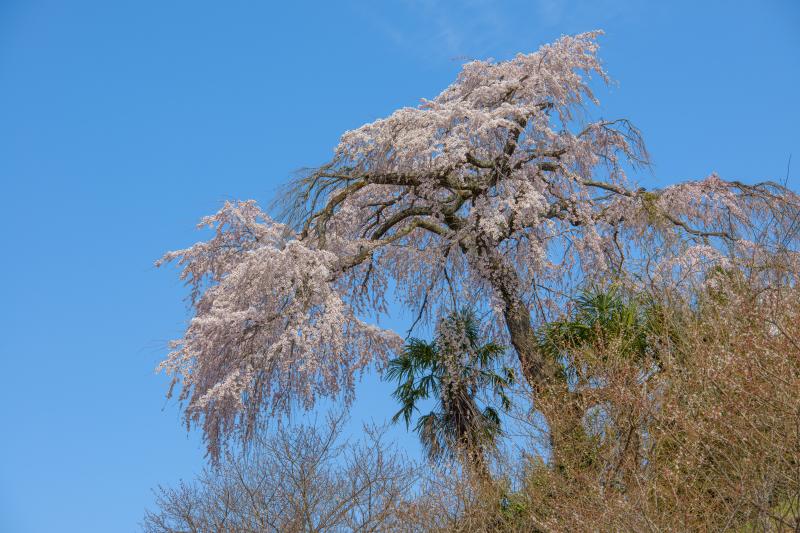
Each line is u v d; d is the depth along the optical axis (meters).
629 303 10.91
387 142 11.61
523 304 11.92
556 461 9.27
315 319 10.89
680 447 7.53
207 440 10.88
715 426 7.50
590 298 11.48
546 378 10.65
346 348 11.80
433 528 10.06
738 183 12.24
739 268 10.53
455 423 11.22
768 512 6.10
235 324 10.89
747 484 6.72
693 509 7.20
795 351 7.61
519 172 11.85
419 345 11.91
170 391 10.92
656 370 9.58
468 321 11.94
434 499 10.42
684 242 11.86
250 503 11.67
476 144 11.72
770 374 7.36
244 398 10.77
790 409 6.94
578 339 10.80
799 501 6.21
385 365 12.07
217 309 11.13
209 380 10.92
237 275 11.18
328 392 11.53
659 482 7.83
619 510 7.56
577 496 8.41
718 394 8.01
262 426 10.90
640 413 8.45
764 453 6.78
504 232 11.80
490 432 10.95
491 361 11.79
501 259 11.82
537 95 11.99
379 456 11.24
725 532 6.84
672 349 9.59
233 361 10.94
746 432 7.14
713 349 8.48
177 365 10.95
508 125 11.38
